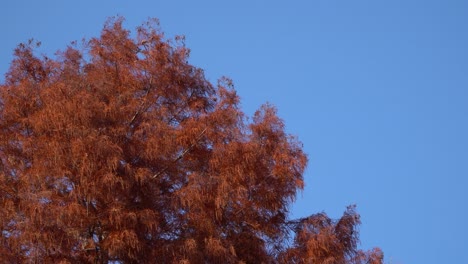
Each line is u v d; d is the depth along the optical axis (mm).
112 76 36000
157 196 33188
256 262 33781
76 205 31281
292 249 34219
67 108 32781
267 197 34469
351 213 35000
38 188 31891
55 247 31266
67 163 32000
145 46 36938
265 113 35625
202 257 32094
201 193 33000
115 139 33219
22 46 37656
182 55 37062
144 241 32219
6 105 34562
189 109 36375
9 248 31188
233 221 34156
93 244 31859
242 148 34375
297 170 34938
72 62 37156
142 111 34844
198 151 34531
